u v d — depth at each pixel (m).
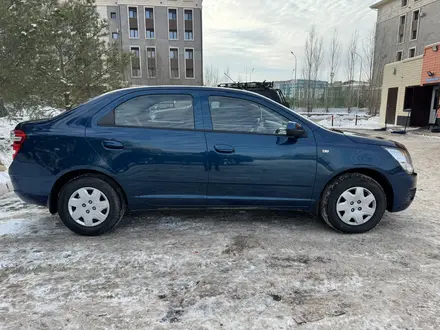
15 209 4.56
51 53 9.03
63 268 2.93
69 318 2.26
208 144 3.51
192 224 3.97
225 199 3.61
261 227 3.88
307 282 2.71
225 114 3.60
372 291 2.59
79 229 3.56
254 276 2.80
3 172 6.28
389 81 20.59
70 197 3.53
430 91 18.22
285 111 3.64
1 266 2.96
